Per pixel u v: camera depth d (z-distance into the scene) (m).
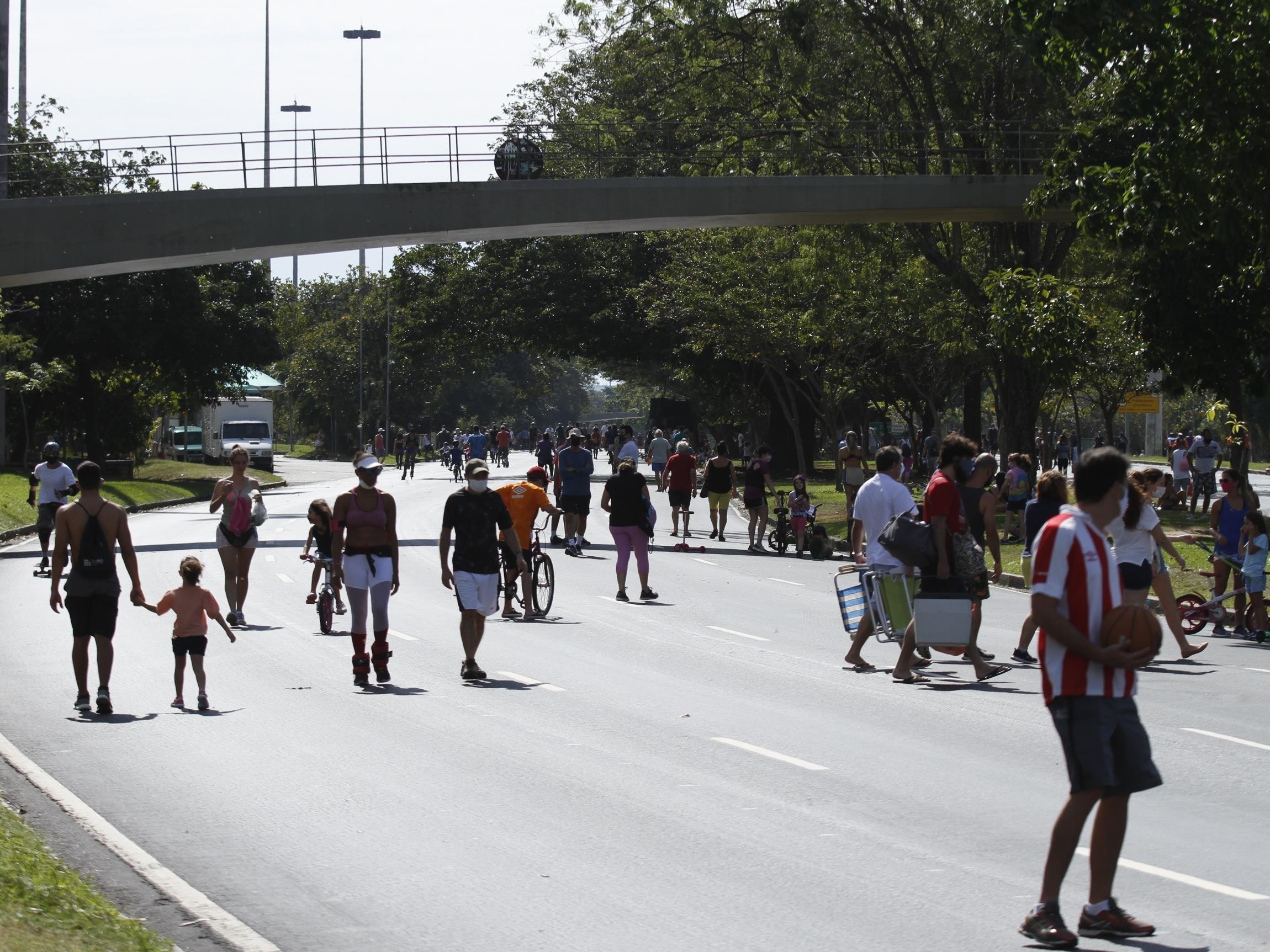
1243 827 22.84
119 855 20.89
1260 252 56.56
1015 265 92.62
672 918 18.11
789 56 93.56
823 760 27.56
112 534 32.31
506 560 50.12
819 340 122.19
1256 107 51.91
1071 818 16.86
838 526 93.81
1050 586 16.86
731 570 70.38
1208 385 61.75
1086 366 78.56
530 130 116.50
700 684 36.72
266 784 25.55
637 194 96.44
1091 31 50.91
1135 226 55.69
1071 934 16.89
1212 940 17.17
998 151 90.56
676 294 132.25
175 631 33.03
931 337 110.25
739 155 99.69
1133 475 38.78
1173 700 35.16
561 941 17.28
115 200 95.25
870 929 17.67
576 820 23.12
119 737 29.72
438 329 179.50
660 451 138.62
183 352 163.38
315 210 96.44
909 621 38.03
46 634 47.00
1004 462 98.56
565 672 38.56
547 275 173.38
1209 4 50.84
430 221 96.94
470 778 26.06
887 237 99.94
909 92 92.56
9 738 29.67
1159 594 40.06
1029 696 34.97
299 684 36.59
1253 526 48.50
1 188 104.19
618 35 110.44
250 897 19.11
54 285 152.88
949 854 21.12
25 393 149.25
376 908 18.61
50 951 14.58
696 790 25.11
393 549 36.72
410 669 39.00
